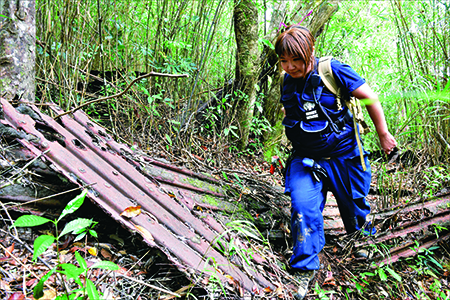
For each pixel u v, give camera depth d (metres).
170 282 1.55
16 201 1.45
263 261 2.03
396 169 3.56
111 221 1.65
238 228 1.70
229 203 2.40
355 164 2.09
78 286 1.29
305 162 2.06
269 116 4.09
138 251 1.62
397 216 2.73
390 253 2.49
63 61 2.22
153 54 2.86
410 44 3.59
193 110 3.05
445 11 3.13
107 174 1.66
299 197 2.00
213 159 3.13
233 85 3.48
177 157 2.72
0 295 1.15
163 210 1.76
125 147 2.10
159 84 2.85
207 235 1.87
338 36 4.46
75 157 1.59
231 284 1.64
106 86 2.49
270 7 3.60
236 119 3.52
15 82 1.69
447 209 2.89
